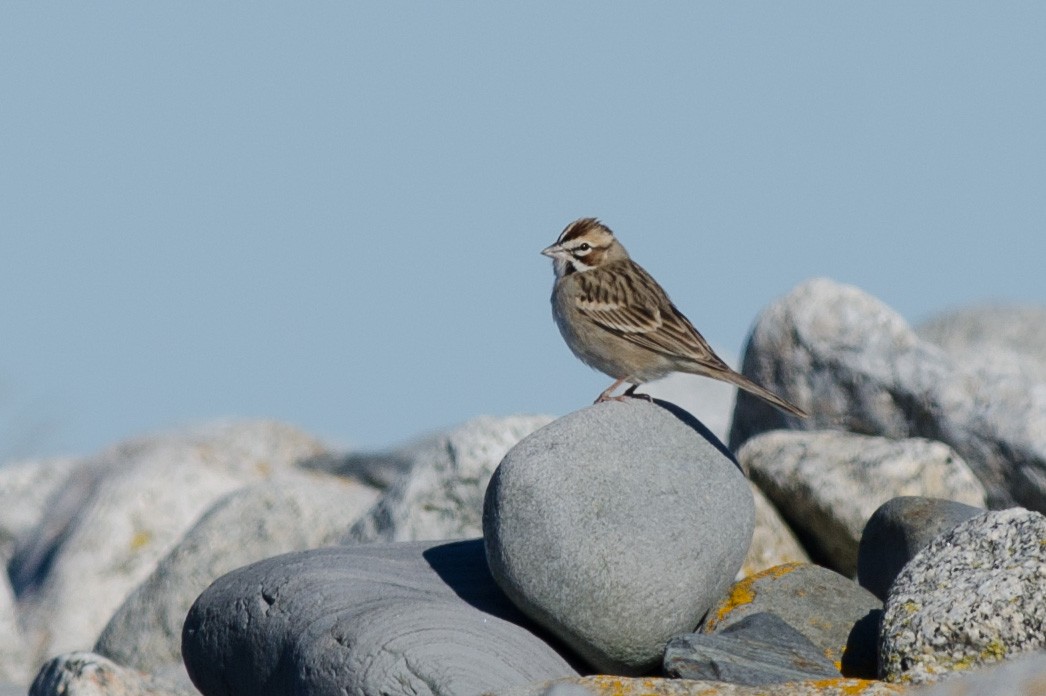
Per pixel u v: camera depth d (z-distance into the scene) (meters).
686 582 12.39
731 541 12.73
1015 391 18.09
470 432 18.11
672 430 13.01
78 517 21.48
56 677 12.41
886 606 11.66
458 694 11.36
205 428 25.33
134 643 18.08
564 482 12.43
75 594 19.86
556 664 12.15
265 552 18.53
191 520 20.67
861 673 12.27
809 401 19.12
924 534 14.23
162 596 18.23
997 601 11.12
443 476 17.94
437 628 11.86
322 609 12.59
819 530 17.14
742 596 12.92
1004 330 28.70
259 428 25.09
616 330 14.92
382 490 22.92
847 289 19.42
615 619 12.27
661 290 15.42
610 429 12.81
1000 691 9.07
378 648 11.70
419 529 17.77
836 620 12.70
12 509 24.61
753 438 18.02
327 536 18.83
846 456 17.25
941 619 11.21
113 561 20.16
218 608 13.23
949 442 18.09
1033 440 17.58
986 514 11.86
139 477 20.97
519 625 12.55
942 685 9.34
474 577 13.48
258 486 19.25
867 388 18.75
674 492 12.62
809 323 19.23
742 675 11.41
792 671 11.54
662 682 10.41
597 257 15.63
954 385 18.31
